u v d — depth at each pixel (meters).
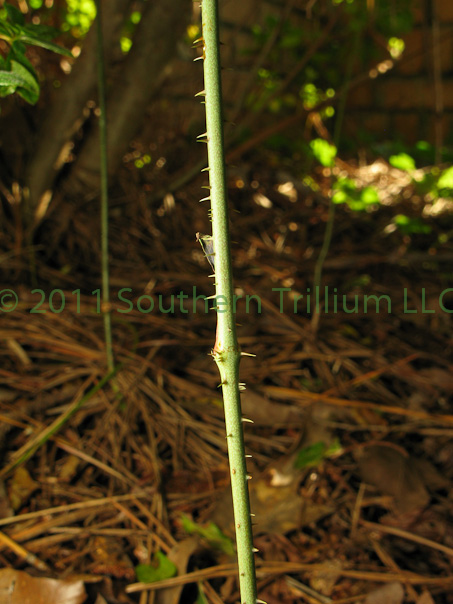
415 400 0.55
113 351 0.55
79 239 0.69
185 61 0.92
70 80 0.60
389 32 0.96
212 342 0.59
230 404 0.22
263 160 0.99
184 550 0.40
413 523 0.44
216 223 0.21
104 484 0.46
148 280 0.67
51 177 0.66
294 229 0.82
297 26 1.10
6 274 0.64
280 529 0.43
